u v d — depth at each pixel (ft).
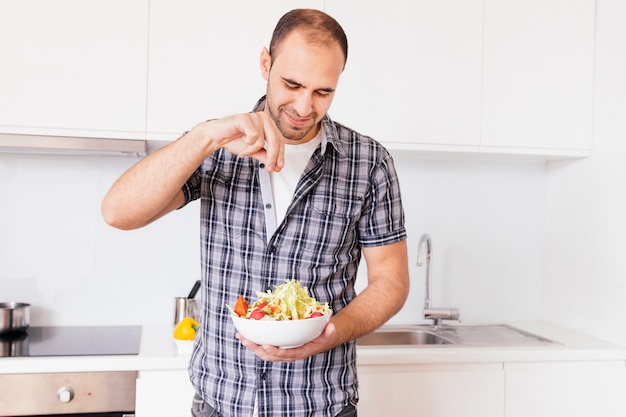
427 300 7.78
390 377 6.42
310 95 3.67
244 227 4.10
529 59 7.36
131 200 3.65
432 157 8.13
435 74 7.13
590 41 7.50
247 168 4.13
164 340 6.78
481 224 8.37
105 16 6.54
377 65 7.00
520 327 8.07
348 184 4.28
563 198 8.14
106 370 5.96
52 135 6.49
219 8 6.72
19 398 5.83
